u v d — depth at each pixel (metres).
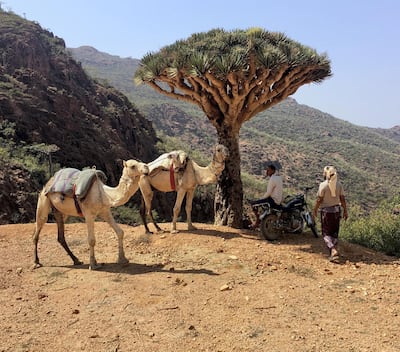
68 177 7.07
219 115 10.34
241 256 7.56
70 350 4.34
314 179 93.06
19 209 22.88
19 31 53.75
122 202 6.75
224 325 4.84
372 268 7.05
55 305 5.47
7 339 4.57
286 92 10.41
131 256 7.80
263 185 59.62
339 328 4.77
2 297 5.79
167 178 8.95
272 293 5.84
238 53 8.61
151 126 64.75
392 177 110.69
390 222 9.90
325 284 6.25
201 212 40.34
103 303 5.48
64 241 7.39
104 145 45.03
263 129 151.12
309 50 9.66
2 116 36.50
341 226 10.91
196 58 8.64
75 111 46.50
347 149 133.25
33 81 45.59
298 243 8.50
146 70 9.80
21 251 8.48
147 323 4.90
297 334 4.62
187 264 7.20
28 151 33.41
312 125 167.88
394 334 4.62
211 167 8.72
